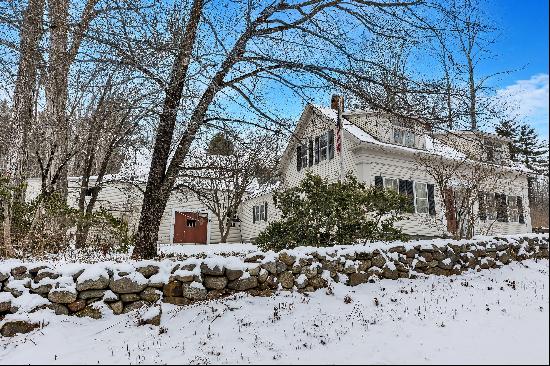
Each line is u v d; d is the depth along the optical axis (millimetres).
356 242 9172
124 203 17797
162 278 6270
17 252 7973
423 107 7656
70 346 4848
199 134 8570
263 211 23578
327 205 8891
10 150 8891
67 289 5664
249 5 7312
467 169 16594
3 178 7859
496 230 18844
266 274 6910
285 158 20625
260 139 15172
